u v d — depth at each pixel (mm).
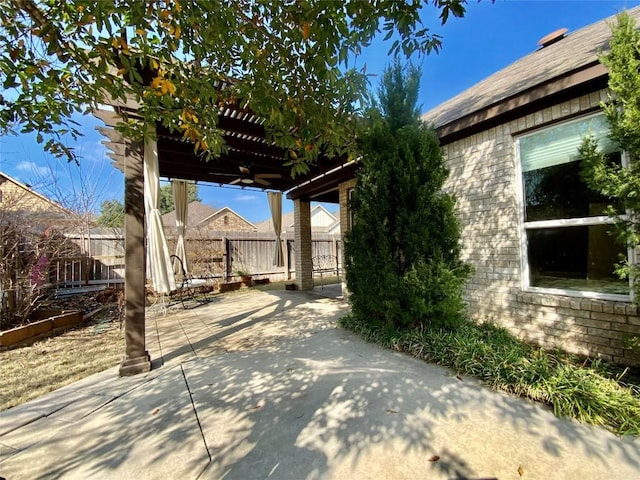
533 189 3586
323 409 2281
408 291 3580
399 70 4012
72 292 7770
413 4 1724
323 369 2996
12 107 2064
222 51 1938
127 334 3158
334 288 9164
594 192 3094
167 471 1713
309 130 2307
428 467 1675
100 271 8484
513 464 1671
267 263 11578
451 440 1887
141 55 1956
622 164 2863
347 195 6883
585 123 3129
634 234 2332
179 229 7520
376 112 2395
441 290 3521
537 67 4008
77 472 1727
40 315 5281
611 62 2346
